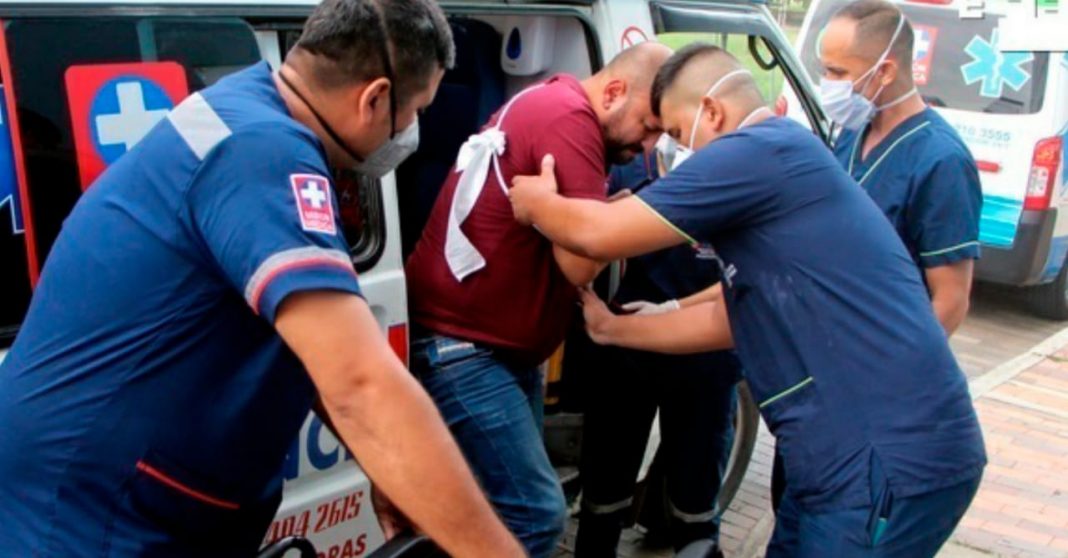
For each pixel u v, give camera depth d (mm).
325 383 1474
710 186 2234
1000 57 6863
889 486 2240
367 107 1664
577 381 3439
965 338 7090
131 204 1557
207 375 1569
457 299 2582
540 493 2629
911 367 2262
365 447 1499
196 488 1614
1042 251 6996
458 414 2582
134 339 1541
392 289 2596
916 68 7223
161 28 2225
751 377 2414
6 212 2049
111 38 2154
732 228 2307
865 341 2260
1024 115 6844
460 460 1523
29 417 1579
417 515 1514
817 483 2314
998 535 4266
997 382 6105
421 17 1662
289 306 1446
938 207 2914
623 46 3211
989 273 7113
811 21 7379
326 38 1617
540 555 2648
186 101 1627
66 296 1584
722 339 2646
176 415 1565
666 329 2695
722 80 2387
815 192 2260
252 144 1511
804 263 2260
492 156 2525
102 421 1553
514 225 2521
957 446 2293
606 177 2689
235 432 1609
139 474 1571
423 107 1780
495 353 2623
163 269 1528
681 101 2432
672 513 3486
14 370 1617
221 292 1537
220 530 1688
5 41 2021
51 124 2088
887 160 3010
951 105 7117
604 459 3361
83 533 1580
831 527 2314
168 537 1627
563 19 3205
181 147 1537
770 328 2336
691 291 3176
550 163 2443
